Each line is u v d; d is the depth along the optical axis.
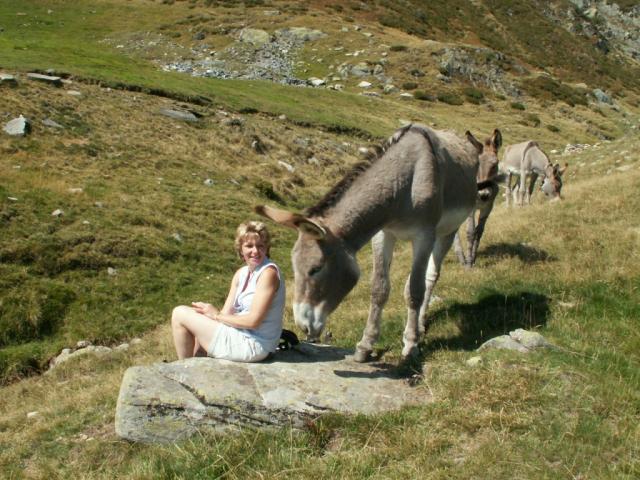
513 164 18.91
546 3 93.62
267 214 5.09
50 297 12.13
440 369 5.88
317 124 32.38
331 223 5.50
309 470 4.54
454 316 7.70
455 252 10.88
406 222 6.02
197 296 13.42
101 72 28.52
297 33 54.75
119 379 7.67
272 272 5.83
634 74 80.94
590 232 10.56
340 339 7.69
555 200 14.05
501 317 7.46
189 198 18.48
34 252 13.14
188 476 4.68
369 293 9.88
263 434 5.07
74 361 10.02
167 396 5.25
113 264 13.83
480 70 53.31
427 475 4.32
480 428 4.84
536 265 9.38
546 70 66.19
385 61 50.75
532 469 4.28
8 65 25.69
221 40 53.56
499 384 5.29
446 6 73.75
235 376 5.54
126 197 17.05
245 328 5.80
